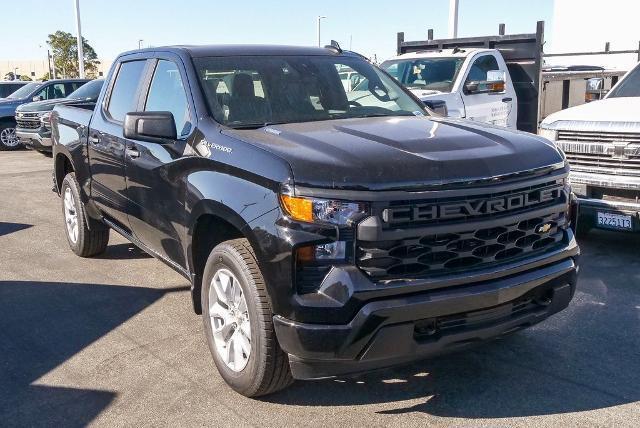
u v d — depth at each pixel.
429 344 3.30
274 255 3.27
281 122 4.31
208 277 3.93
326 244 3.18
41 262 6.64
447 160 3.36
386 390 3.87
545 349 4.37
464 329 3.39
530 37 10.63
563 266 3.73
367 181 3.17
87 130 5.87
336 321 3.17
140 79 5.19
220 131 3.99
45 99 17.83
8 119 17.73
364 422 3.53
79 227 6.45
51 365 4.29
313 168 3.25
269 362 3.48
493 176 3.38
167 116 4.14
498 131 4.02
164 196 4.42
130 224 5.25
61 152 6.52
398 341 3.22
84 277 6.12
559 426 3.44
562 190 3.79
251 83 4.55
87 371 4.19
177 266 4.55
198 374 4.12
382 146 3.51
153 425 3.54
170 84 4.74
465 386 3.89
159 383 4.01
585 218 6.43
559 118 6.58
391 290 3.17
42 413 3.69
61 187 6.91
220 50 4.82
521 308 3.64
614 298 5.29
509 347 4.41
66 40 52.88
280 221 3.26
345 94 4.84
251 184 3.49
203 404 3.74
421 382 3.96
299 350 3.26
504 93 10.36
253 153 3.56
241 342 3.71
